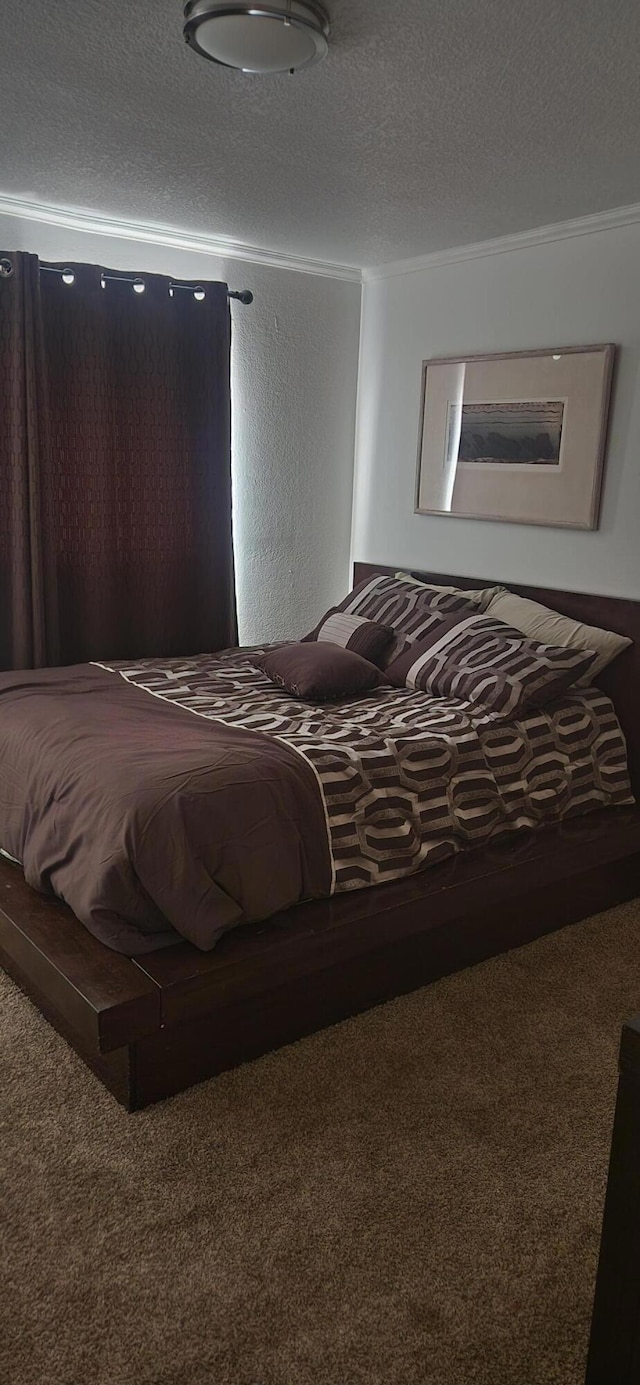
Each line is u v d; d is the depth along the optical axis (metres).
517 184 3.09
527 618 3.64
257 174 3.07
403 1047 2.33
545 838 2.95
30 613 3.60
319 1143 1.99
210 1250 1.70
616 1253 1.25
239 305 4.14
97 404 3.69
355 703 3.23
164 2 1.96
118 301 3.71
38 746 2.58
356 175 3.04
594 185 3.07
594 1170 1.95
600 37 2.06
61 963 2.08
